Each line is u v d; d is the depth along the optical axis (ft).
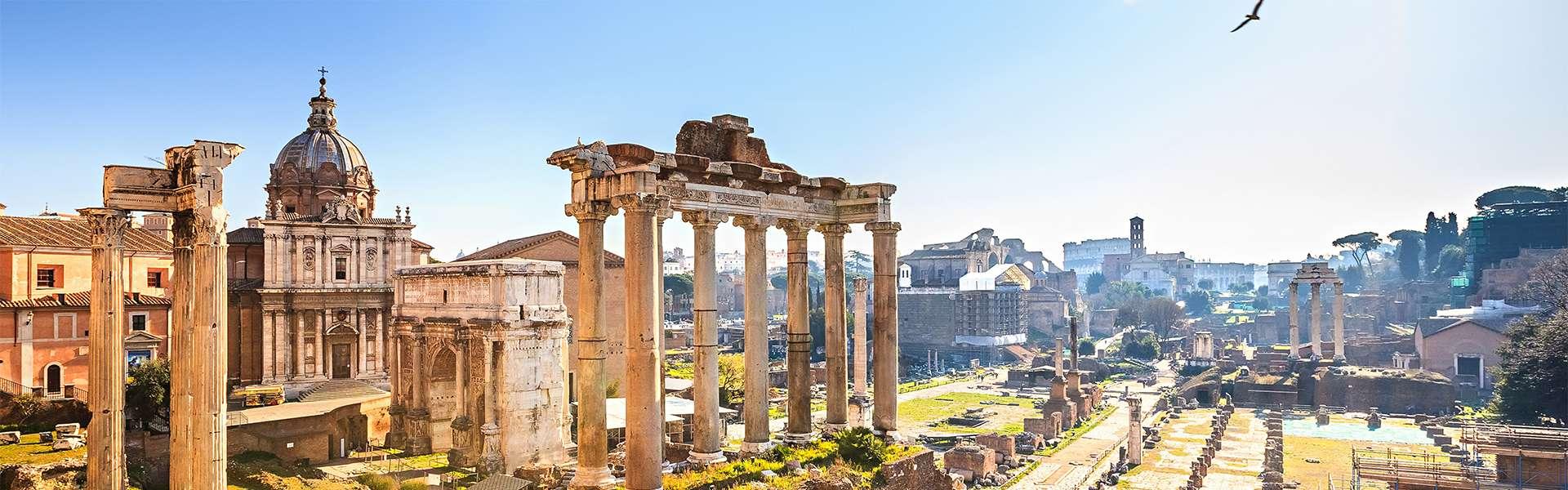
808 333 145.48
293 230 327.47
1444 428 405.80
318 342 327.26
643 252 108.78
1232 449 364.58
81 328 242.99
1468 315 602.03
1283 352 622.13
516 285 249.96
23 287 237.04
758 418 134.31
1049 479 308.19
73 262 248.73
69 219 271.28
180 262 116.98
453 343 256.11
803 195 139.13
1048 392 573.74
